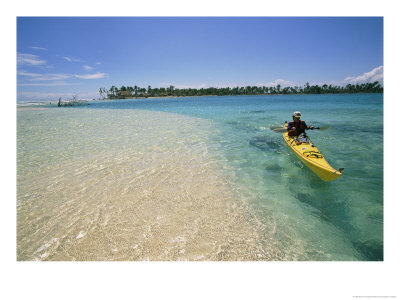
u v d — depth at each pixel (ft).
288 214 12.10
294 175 17.06
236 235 10.50
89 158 21.01
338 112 58.75
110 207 12.78
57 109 99.19
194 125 40.37
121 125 41.45
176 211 12.37
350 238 10.36
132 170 18.06
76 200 13.52
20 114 69.36
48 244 10.06
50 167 18.69
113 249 9.76
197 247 9.78
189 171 17.84
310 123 40.24
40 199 13.58
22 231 10.78
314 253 9.56
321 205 12.94
